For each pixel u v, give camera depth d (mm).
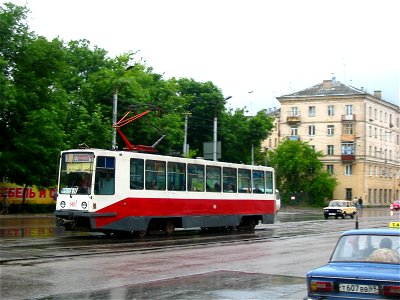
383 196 91125
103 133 38906
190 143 57531
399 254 8164
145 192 23328
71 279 11703
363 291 7406
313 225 36500
